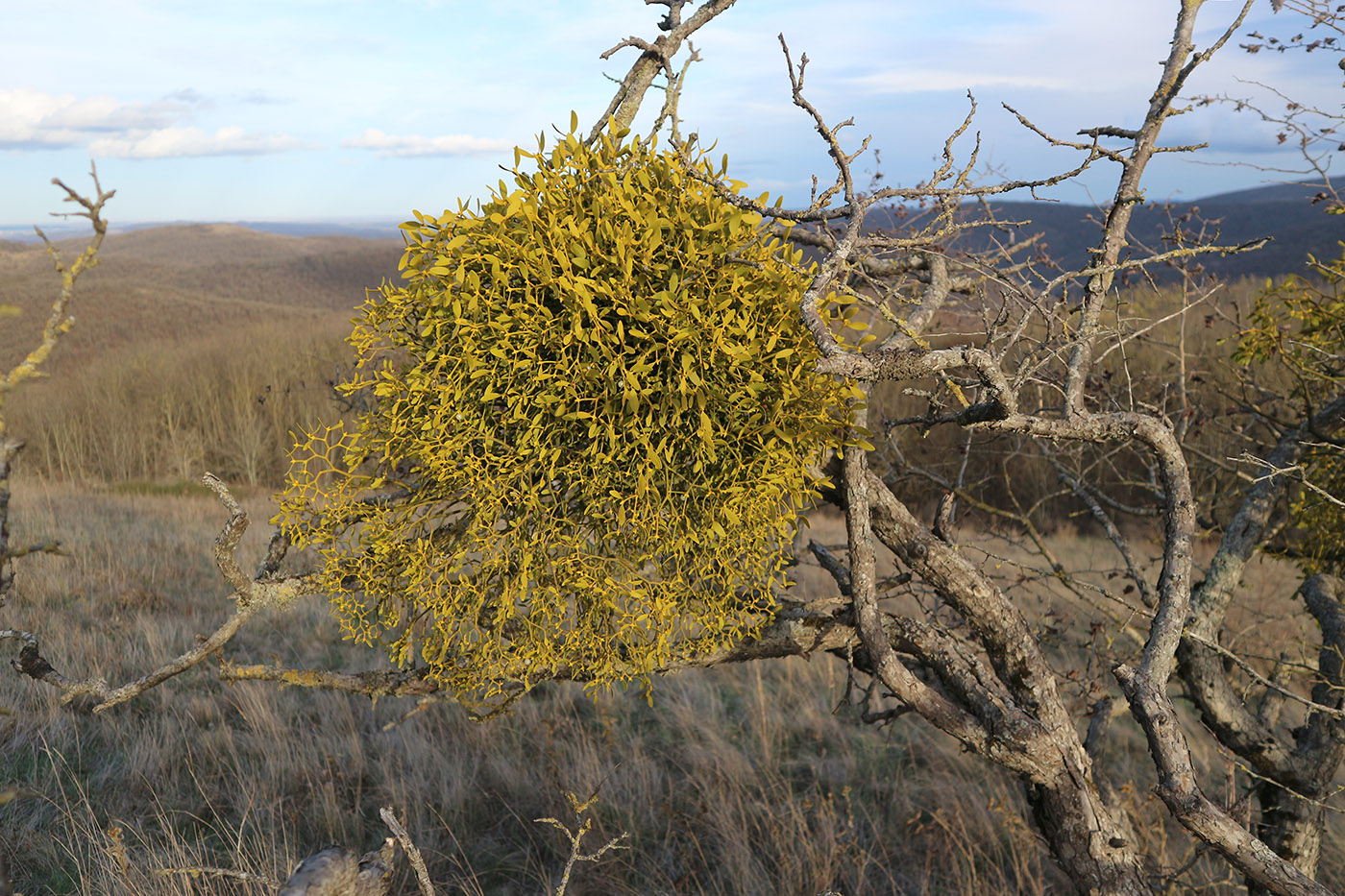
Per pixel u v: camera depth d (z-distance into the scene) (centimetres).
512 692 181
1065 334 185
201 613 750
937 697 175
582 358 151
